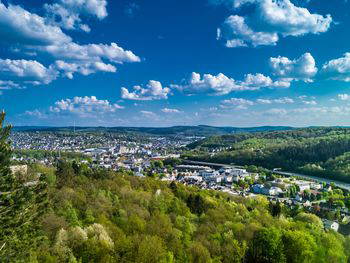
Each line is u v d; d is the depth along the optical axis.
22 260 46.38
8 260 44.44
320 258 101.94
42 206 51.06
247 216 160.00
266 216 163.38
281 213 190.50
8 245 44.53
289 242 103.19
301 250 99.75
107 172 191.00
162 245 91.12
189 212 150.38
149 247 81.69
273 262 96.62
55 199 109.19
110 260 75.38
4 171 47.38
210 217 141.12
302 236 103.50
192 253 91.62
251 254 101.44
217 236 111.38
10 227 44.78
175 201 155.50
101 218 103.50
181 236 106.69
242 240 112.62
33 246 48.78
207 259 90.00
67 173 157.50
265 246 99.50
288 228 142.00
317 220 171.38
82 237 80.88
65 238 78.38
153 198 150.62
